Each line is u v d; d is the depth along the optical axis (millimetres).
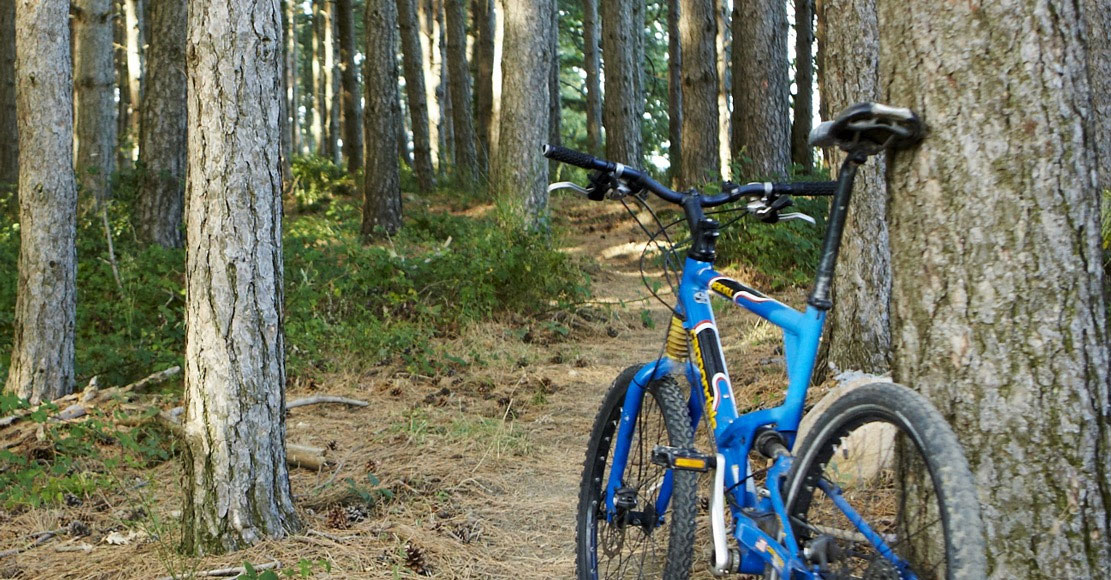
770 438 2436
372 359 7426
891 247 2531
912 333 2463
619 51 19547
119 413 5387
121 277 8281
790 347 2492
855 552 2148
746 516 2463
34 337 6160
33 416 5043
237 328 3766
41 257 6145
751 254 11133
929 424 1980
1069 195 2271
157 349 7145
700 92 16219
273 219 3846
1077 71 2297
